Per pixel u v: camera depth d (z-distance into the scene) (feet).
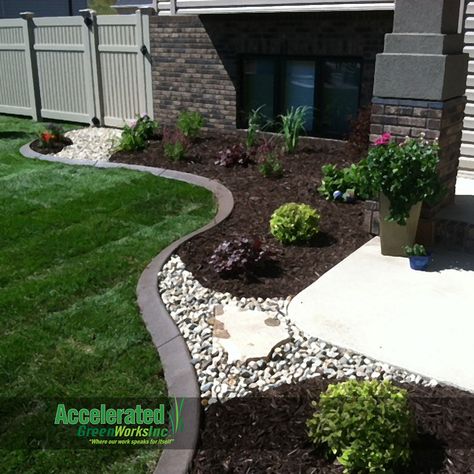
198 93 32.65
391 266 16.31
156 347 12.85
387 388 9.68
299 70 29.63
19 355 12.48
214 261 16.03
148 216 20.93
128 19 34.22
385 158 15.89
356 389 9.61
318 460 9.46
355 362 12.05
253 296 14.80
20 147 32.09
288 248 17.53
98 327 13.58
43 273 16.61
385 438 8.95
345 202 20.89
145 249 17.99
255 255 15.98
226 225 19.44
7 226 20.07
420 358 12.03
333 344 12.61
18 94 41.63
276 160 24.58
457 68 17.20
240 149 26.40
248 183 23.68
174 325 13.55
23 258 17.56
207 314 13.99
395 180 15.81
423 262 15.94
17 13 88.74
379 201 16.79
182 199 22.49
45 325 13.67
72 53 37.55
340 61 28.32
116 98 36.45
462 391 11.01
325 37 27.78
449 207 18.92
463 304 14.24
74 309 14.44
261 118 31.32
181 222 20.29
